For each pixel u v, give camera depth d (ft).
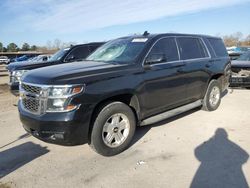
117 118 14.56
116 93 14.15
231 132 17.58
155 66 16.47
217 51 23.15
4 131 19.15
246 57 35.60
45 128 12.89
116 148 14.53
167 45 18.06
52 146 16.10
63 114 12.63
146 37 17.62
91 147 14.29
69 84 12.70
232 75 31.86
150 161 13.76
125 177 12.29
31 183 12.07
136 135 17.44
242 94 30.42
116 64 15.47
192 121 20.08
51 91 12.81
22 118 14.11
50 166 13.61
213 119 20.48
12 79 28.40
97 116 13.78
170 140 16.49
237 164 13.11
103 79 13.78
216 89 22.80
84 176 12.52
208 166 13.01
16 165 13.82
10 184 12.02
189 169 12.78
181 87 18.56
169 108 18.22
